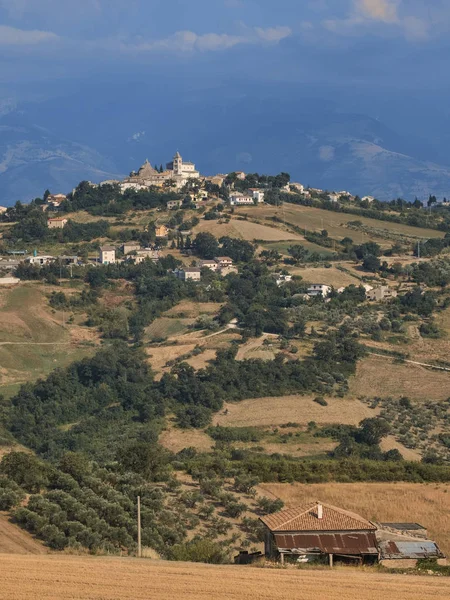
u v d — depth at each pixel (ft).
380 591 474.49
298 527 611.06
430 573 565.12
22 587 464.65
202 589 469.16
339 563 590.14
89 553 619.67
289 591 469.16
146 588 468.34
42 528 640.17
